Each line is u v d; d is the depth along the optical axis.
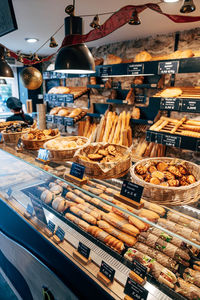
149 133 2.40
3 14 1.65
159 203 1.20
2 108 6.89
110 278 1.17
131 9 1.42
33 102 6.02
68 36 1.54
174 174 1.36
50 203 1.82
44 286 1.68
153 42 3.11
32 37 3.31
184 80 2.89
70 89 4.33
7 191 2.13
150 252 1.24
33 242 1.75
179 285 1.07
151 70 2.49
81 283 1.31
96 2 1.97
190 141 2.11
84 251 1.34
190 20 1.38
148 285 1.10
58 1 1.96
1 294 2.22
